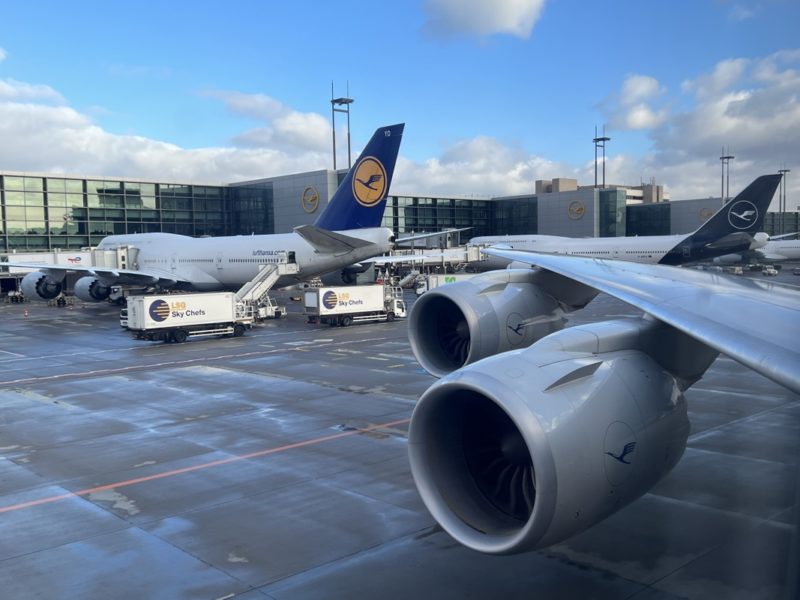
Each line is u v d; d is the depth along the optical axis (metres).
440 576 7.44
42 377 21.22
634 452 4.79
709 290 5.45
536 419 4.46
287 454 12.37
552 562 7.64
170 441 13.47
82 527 9.19
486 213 104.19
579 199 89.19
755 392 16.36
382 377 20.00
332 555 8.08
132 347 27.88
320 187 76.62
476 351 7.02
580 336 5.31
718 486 9.79
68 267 42.94
